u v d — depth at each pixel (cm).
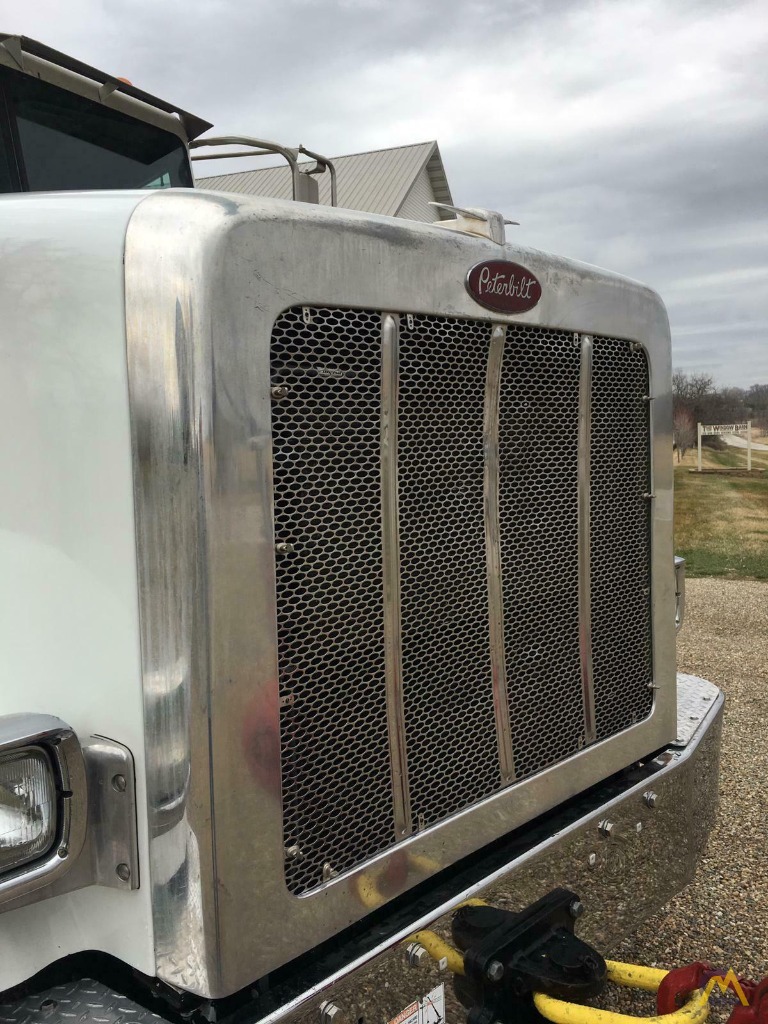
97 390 124
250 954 127
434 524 152
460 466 156
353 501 139
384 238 138
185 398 118
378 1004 139
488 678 166
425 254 144
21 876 115
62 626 131
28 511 133
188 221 119
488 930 158
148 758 123
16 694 138
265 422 124
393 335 140
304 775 136
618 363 193
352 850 144
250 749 125
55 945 131
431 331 148
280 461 128
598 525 191
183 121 281
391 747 147
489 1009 153
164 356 118
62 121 246
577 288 176
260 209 123
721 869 324
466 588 159
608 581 195
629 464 199
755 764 425
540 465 173
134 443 121
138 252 120
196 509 118
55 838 120
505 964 153
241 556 122
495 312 157
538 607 176
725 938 280
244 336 121
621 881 193
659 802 204
